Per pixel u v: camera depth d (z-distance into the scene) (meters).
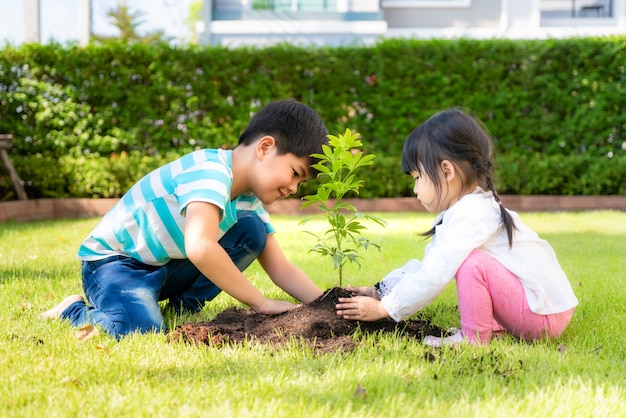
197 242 2.41
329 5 13.74
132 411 1.65
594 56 9.53
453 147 2.46
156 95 9.31
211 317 2.92
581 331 2.67
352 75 9.52
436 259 2.37
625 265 4.50
